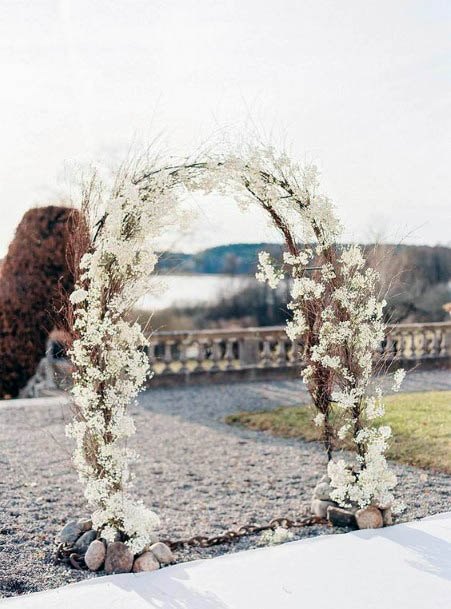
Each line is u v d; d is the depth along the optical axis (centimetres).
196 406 1227
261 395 1338
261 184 480
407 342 1659
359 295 495
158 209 437
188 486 683
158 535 523
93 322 431
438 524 491
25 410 1174
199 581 400
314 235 490
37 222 1443
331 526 514
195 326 2406
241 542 493
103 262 435
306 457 800
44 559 462
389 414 979
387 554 433
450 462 723
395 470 711
